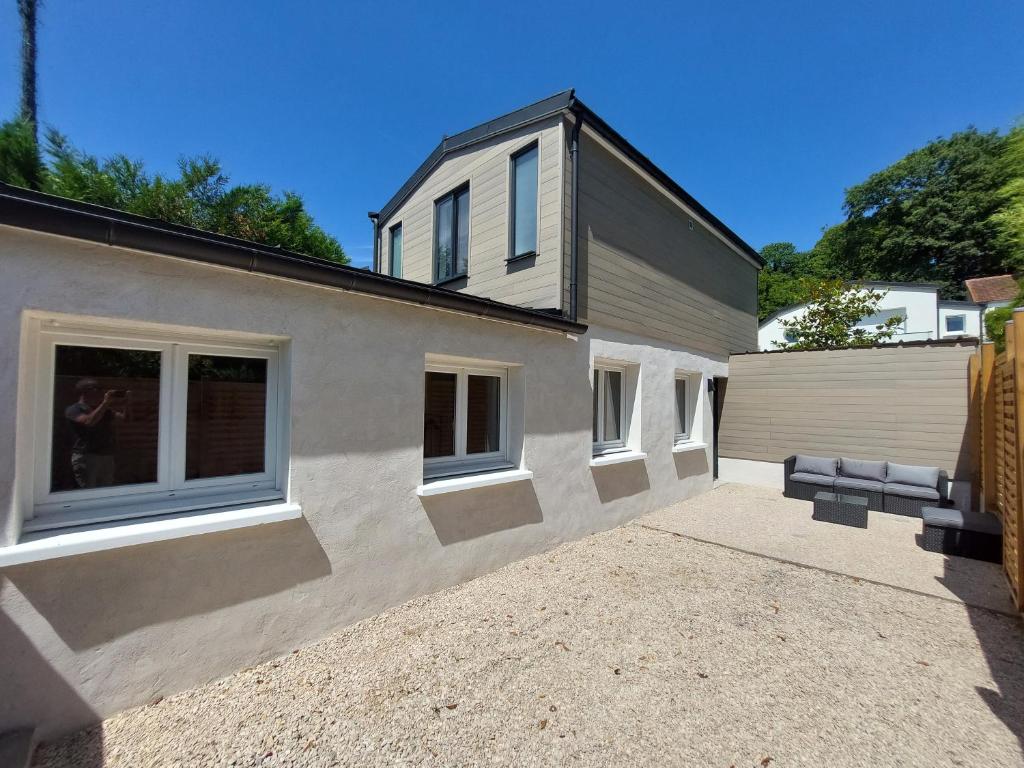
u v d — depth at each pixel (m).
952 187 29.08
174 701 2.47
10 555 1.98
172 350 2.74
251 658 2.81
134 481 2.60
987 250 27.30
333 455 3.21
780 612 3.76
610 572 4.62
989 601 4.02
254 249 2.66
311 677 2.74
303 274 2.91
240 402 3.01
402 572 3.68
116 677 2.32
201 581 2.61
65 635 2.17
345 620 3.30
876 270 32.50
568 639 3.27
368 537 3.43
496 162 6.97
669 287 7.92
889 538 5.93
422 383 3.83
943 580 4.51
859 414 8.34
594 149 6.41
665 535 5.98
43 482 2.30
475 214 7.40
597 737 2.29
